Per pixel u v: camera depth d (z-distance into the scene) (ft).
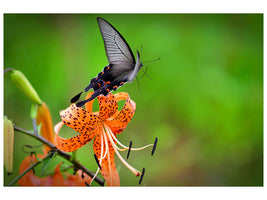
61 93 3.27
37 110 2.55
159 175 3.43
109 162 2.44
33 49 3.37
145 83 3.40
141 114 3.44
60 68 3.34
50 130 2.56
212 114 3.40
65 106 3.01
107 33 2.43
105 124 2.44
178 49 3.44
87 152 2.81
